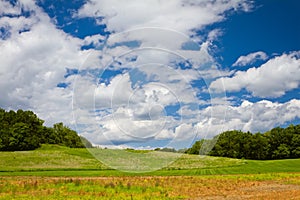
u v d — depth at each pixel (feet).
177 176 88.33
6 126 204.44
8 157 131.34
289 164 129.59
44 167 111.65
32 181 70.03
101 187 61.46
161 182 70.85
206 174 95.30
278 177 86.07
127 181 72.18
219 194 55.62
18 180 75.15
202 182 72.79
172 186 64.44
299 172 106.01
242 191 59.62
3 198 49.37
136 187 61.72
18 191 56.34
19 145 198.59
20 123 208.03
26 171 102.42
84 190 57.62
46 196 51.44
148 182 70.95
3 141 197.36
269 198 51.47
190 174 94.43
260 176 88.89
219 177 85.05
